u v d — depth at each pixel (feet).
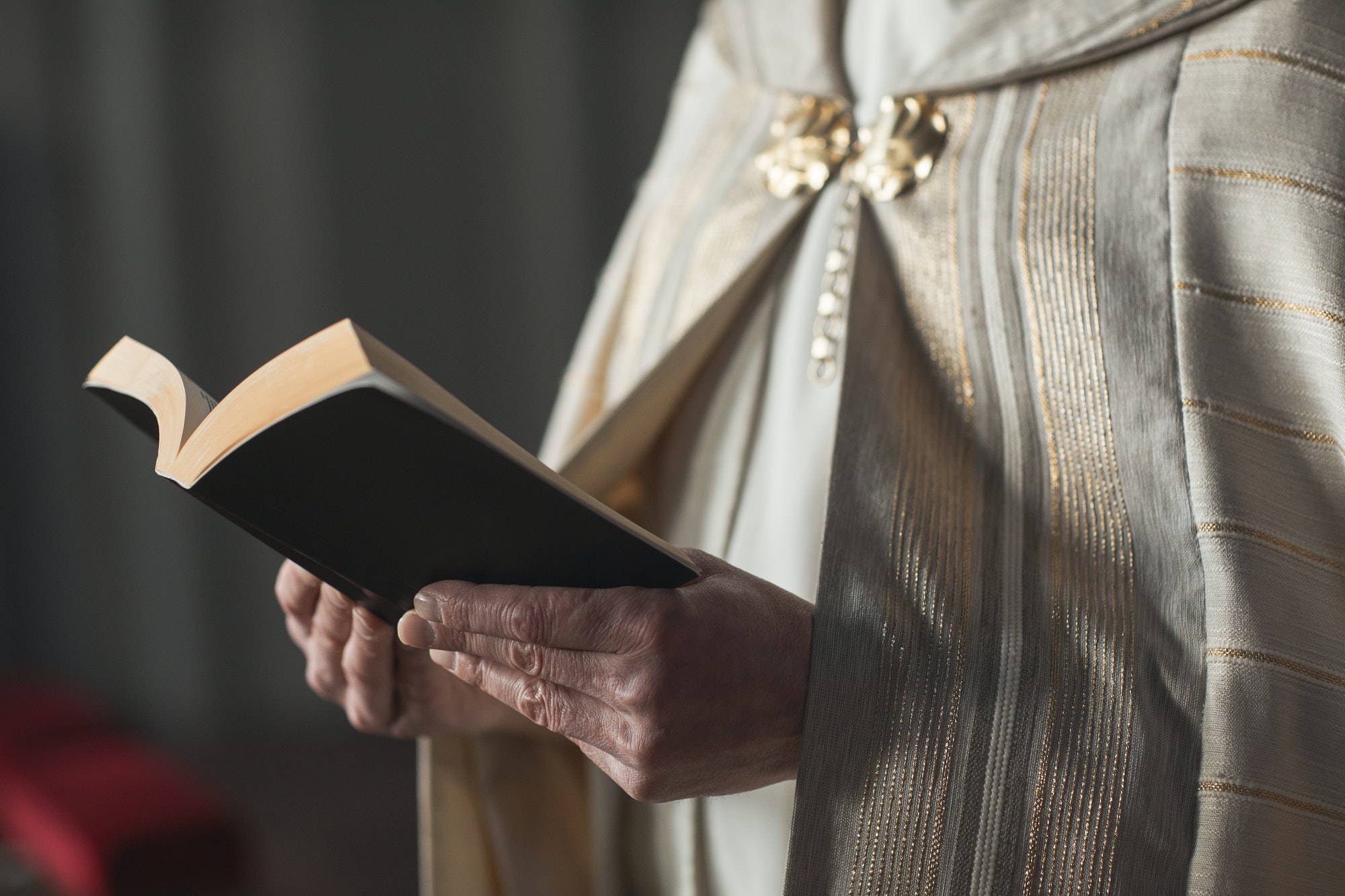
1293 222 4.25
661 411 4.95
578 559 3.87
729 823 4.72
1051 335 4.41
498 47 22.86
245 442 3.60
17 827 15.29
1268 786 4.05
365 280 23.06
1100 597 4.18
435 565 3.91
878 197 4.71
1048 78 4.63
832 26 5.15
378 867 16.48
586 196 23.18
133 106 21.90
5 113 21.56
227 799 19.39
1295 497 4.23
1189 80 4.42
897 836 4.05
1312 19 4.34
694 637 3.89
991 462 4.39
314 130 22.56
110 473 22.67
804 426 4.73
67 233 22.07
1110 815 4.03
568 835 5.07
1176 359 4.28
